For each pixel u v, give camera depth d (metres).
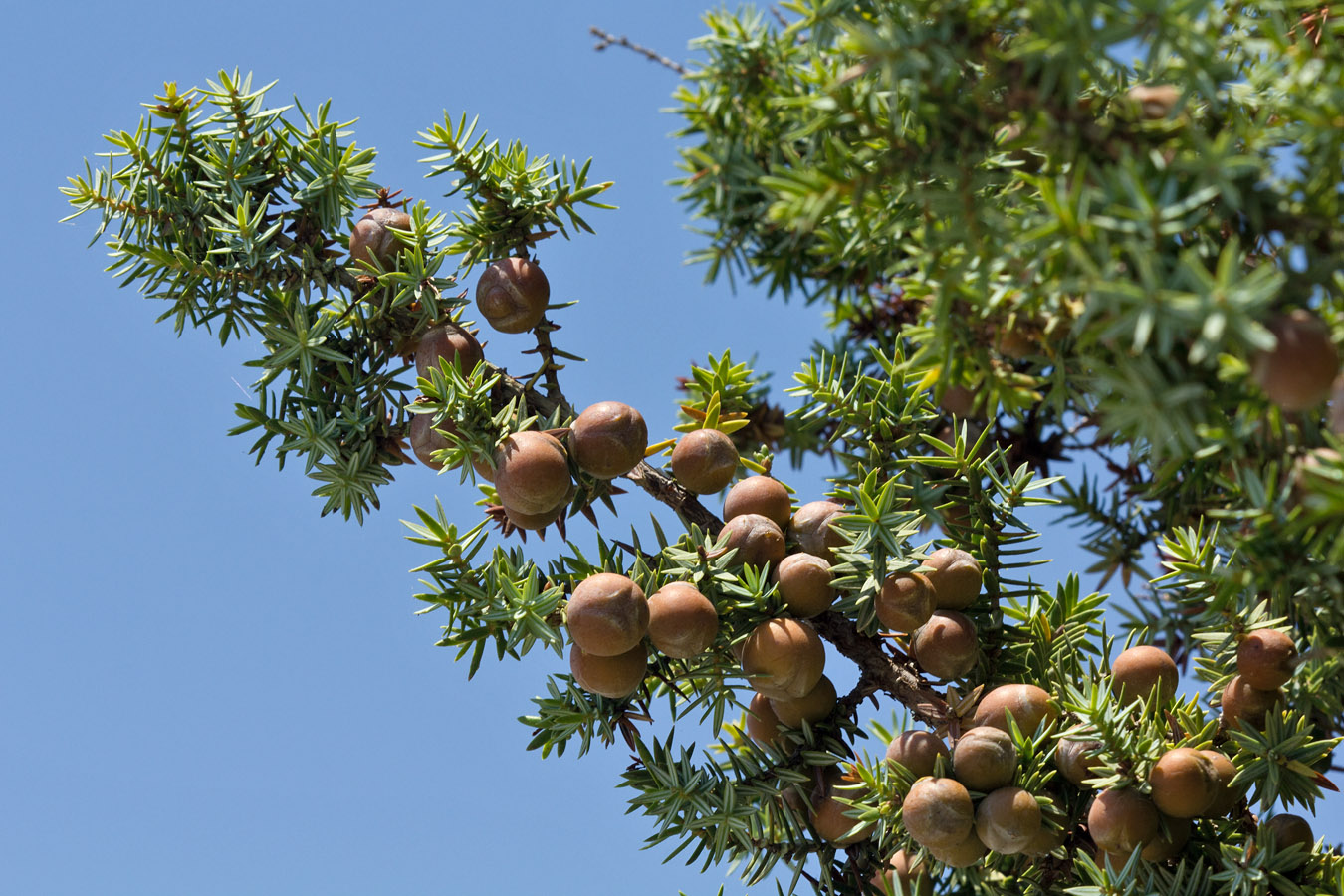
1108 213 2.54
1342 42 2.81
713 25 3.67
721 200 4.14
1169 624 4.79
